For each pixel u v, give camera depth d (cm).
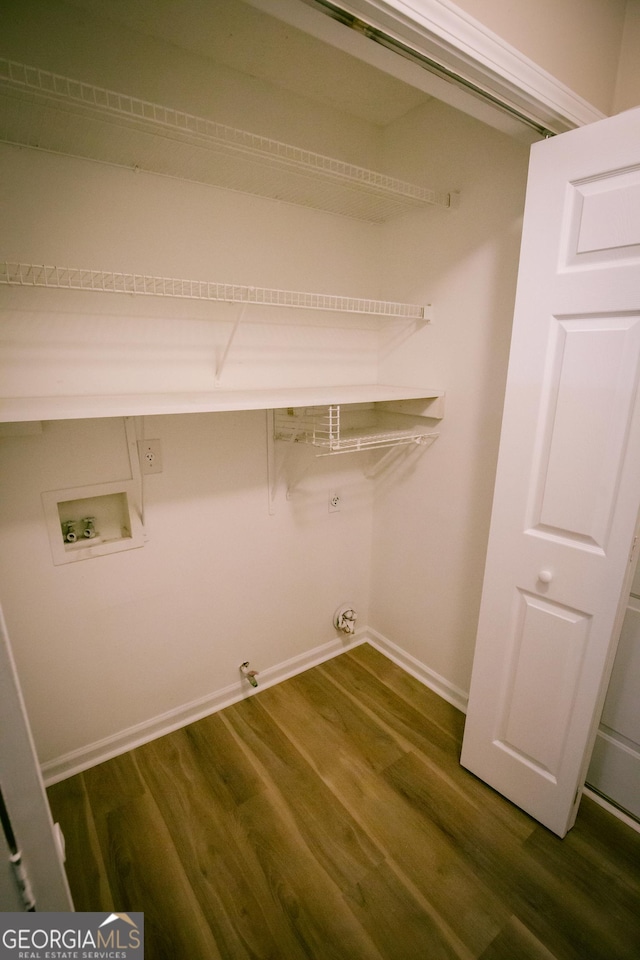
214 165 138
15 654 145
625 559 114
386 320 203
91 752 166
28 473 135
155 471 158
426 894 127
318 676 217
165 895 126
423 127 170
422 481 200
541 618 134
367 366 209
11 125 114
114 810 150
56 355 133
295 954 114
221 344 163
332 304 189
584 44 112
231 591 188
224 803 152
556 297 116
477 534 179
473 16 87
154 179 138
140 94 130
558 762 137
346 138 177
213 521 176
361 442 181
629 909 124
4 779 49
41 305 128
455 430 181
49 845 53
